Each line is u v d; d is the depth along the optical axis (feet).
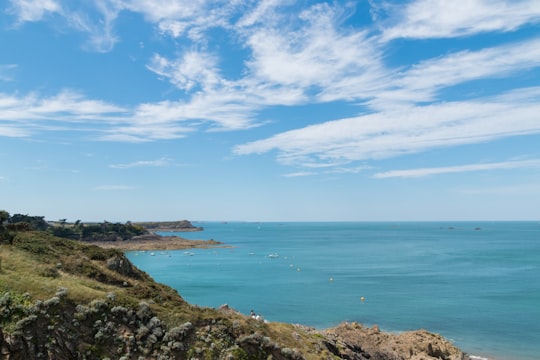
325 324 225.97
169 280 369.71
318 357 100.53
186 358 79.92
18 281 80.38
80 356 73.41
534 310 254.88
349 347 143.13
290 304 271.49
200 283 353.10
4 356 68.85
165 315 86.12
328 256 588.50
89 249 111.14
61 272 93.30
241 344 85.97
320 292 312.09
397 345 164.14
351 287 333.42
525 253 619.67
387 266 469.98
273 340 95.04
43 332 73.26
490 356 176.55
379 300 283.38
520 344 191.83
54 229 647.15
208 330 86.12
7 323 71.92
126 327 80.64
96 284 92.84
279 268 453.58
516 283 350.84
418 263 498.28
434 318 236.43
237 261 523.29
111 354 75.92
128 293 93.20
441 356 165.07
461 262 505.25
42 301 76.43
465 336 203.72
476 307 262.67
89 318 78.43
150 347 79.30
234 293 308.60
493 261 513.86
